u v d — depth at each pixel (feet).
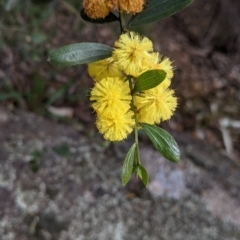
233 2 1.51
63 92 1.08
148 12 0.31
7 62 1.09
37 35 0.85
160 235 0.78
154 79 0.27
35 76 1.06
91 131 0.99
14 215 0.76
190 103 1.25
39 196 0.79
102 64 0.30
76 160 0.88
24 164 0.84
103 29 1.27
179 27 1.55
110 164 0.88
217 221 0.82
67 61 0.30
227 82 1.37
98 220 0.78
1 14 0.99
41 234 0.75
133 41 0.28
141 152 0.92
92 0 0.30
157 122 0.30
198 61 1.43
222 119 1.21
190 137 1.09
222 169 0.95
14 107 1.03
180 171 0.90
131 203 0.81
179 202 0.84
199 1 1.60
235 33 1.52
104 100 0.28
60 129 0.97
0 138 0.89
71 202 0.80
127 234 0.77
